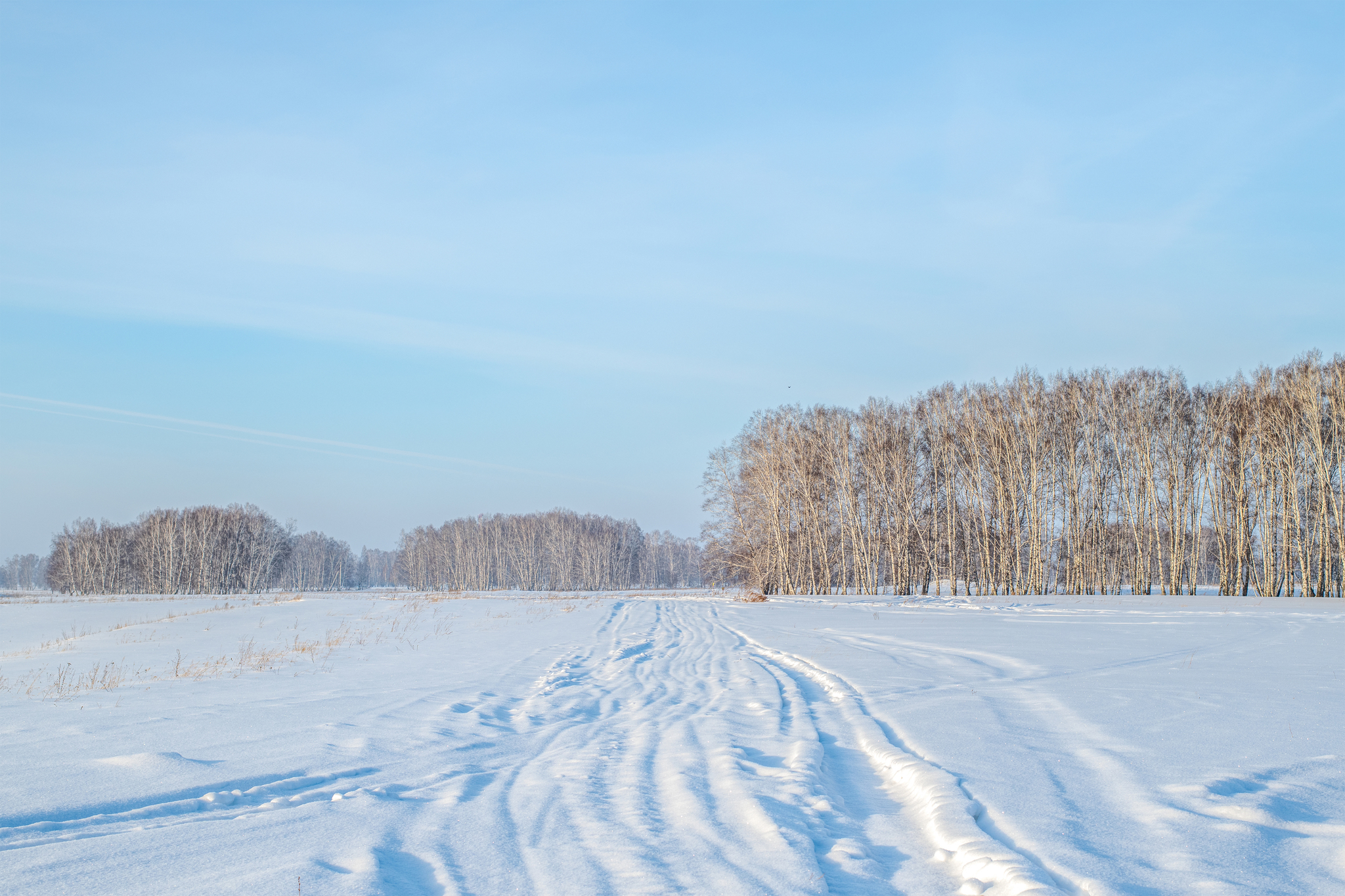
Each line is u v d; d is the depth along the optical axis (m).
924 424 54.72
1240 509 45.34
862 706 9.26
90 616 38.69
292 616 30.50
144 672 13.95
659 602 41.62
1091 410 49.59
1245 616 24.73
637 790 5.64
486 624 25.70
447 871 3.96
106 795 5.31
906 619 26.53
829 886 3.85
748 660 15.23
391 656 16.00
